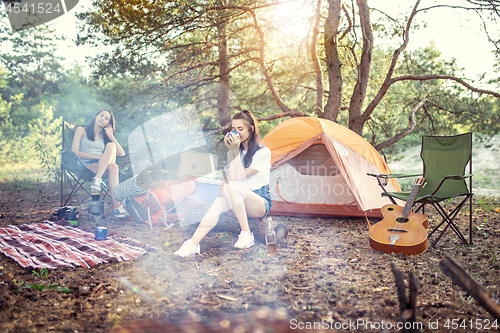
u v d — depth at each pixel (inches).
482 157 556.4
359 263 116.9
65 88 866.1
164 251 124.6
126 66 301.1
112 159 179.0
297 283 99.3
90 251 119.6
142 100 317.4
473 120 335.3
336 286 97.5
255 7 294.2
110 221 169.8
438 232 161.6
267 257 120.7
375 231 135.9
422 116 357.7
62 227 153.0
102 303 85.4
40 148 309.1
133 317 79.2
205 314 81.2
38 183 308.3
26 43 758.5
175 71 331.3
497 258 122.0
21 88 932.6
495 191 320.5
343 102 385.1
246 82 390.9
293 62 358.0
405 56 346.3
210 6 283.4
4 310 80.0
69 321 76.7
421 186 155.3
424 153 161.2
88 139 189.9
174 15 281.6
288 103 395.2
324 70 367.9
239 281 100.0
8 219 172.6
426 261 119.1
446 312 82.5
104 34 290.0
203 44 322.7
